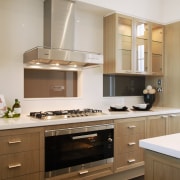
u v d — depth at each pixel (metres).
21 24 2.65
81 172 2.36
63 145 2.24
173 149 1.14
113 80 3.56
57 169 2.20
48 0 2.69
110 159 2.60
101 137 2.52
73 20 2.77
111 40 3.23
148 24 3.55
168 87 3.75
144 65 3.54
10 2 2.58
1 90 2.52
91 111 2.80
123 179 2.91
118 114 2.70
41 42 2.79
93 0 2.93
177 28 3.60
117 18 3.18
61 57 2.39
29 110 2.72
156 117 3.08
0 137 1.88
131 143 2.79
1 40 2.52
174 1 3.60
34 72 2.85
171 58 3.70
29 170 2.03
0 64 2.52
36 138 2.07
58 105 2.96
